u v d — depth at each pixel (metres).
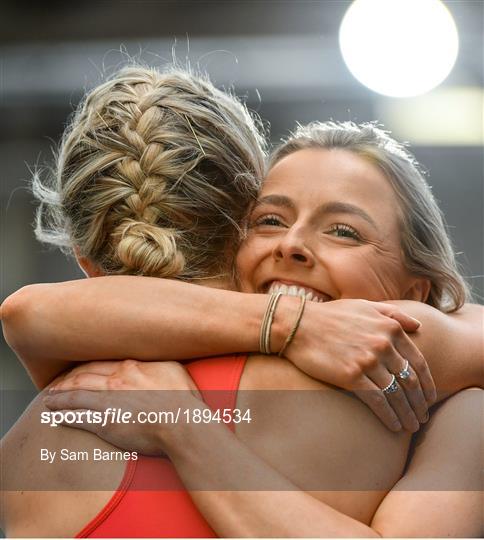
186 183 4.64
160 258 4.52
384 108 14.81
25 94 14.92
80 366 4.52
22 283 16.03
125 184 4.61
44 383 4.76
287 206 4.82
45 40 14.79
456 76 14.34
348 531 3.86
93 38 14.77
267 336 4.27
